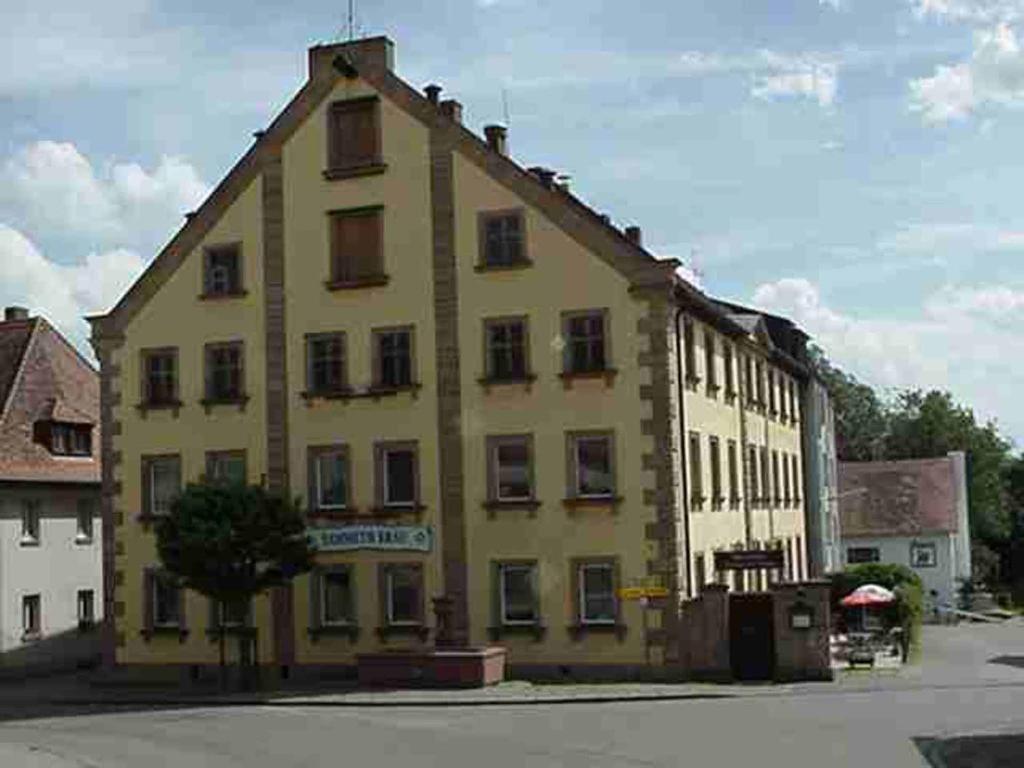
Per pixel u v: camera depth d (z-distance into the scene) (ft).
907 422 419.54
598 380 129.70
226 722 105.19
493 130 147.13
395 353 137.08
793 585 124.67
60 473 165.27
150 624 143.13
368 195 138.82
